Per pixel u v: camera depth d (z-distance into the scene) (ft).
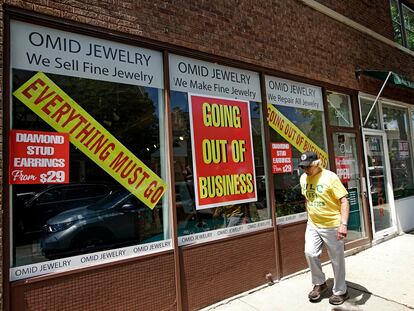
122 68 13.19
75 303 10.97
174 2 14.61
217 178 15.48
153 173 13.64
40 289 10.40
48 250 10.91
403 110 30.22
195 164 14.83
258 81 17.84
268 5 18.60
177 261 13.41
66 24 11.76
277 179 17.95
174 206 13.75
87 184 11.94
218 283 14.58
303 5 20.81
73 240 11.43
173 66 14.70
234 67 16.88
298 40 20.03
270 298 14.90
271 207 17.25
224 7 16.46
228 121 16.26
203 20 15.53
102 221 12.13
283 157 18.45
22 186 10.63
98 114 12.42
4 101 10.35
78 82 12.06
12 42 10.85
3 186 10.11
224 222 15.48
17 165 10.57
